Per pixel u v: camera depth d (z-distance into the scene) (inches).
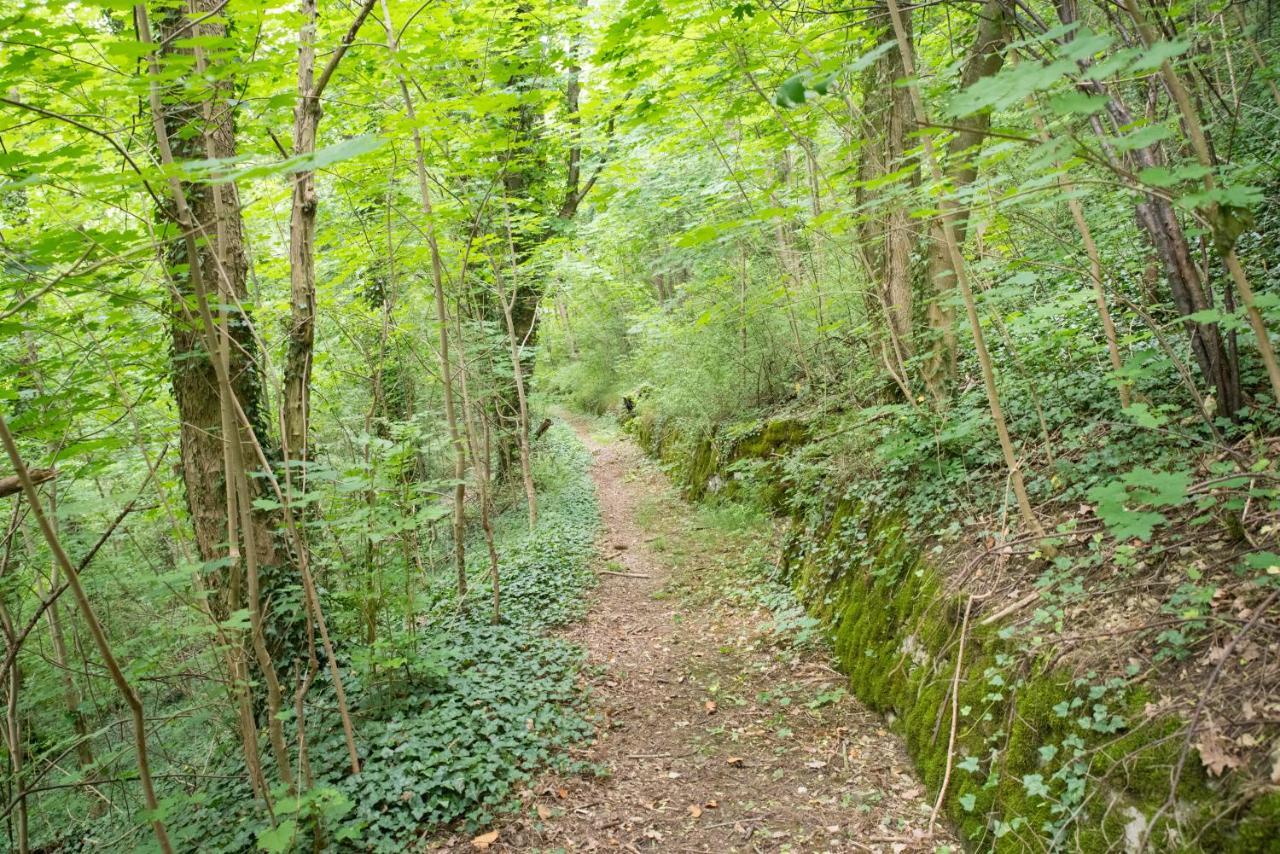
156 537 245.9
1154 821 86.4
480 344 363.6
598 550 354.3
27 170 94.2
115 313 134.3
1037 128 106.3
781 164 304.3
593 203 373.1
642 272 518.0
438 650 209.3
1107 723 104.1
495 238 271.3
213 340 114.2
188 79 92.4
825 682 195.3
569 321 879.1
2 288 114.4
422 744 164.6
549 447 570.6
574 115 278.4
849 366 274.1
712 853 136.6
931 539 181.6
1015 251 176.9
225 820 150.8
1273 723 85.4
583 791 159.8
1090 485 144.1
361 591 188.5
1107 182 73.5
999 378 197.2
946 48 224.5
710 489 418.6
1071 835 100.8
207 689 173.8
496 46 268.5
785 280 285.0
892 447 195.9
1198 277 127.6
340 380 335.0
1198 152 75.2
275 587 196.2
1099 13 164.2
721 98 229.8
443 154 245.6
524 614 262.1
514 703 191.3
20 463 79.4
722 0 178.1
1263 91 158.9
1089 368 180.9
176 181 104.3
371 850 138.0
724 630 246.7
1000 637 133.8
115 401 149.2
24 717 203.2
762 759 165.9
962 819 123.9
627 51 200.5
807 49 178.5
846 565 221.1
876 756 156.6
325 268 318.7
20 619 189.2
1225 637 99.2
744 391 419.5
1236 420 130.0
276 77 173.0
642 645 242.7
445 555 366.0
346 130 289.7
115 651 199.0
